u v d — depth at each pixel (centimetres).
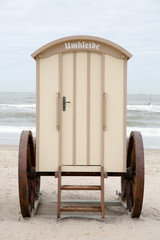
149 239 452
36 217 559
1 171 1015
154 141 2056
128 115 3694
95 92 554
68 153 555
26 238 448
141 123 3044
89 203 672
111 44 541
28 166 575
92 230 477
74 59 553
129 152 613
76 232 468
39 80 552
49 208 646
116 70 550
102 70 549
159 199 745
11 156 1320
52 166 553
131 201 584
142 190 514
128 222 525
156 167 1172
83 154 555
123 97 550
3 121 3061
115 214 610
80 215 579
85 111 554
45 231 473
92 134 555
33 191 589
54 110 552
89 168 555
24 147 528
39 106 552
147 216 600
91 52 552
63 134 555
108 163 553
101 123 551
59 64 550
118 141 552
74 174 558
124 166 553
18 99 7938
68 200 680
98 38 543
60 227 489
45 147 552
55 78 551
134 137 553
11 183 855
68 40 546
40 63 551
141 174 514
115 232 472
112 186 870
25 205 519
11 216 573
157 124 2992
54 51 549
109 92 550
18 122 3012
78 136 555
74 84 554
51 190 806
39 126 552
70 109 554
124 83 550
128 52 539
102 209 528
